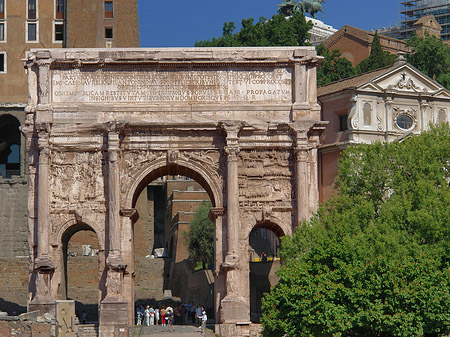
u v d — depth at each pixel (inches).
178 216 6107.3
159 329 3897.6
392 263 3127.5
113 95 4008.4
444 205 3452.3
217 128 3971.5
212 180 3976.4
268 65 4042.8
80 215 3919.8
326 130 4815.5
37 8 5851.4
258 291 4650.6
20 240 5541.3
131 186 3956.7
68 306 3314.5
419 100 4788.4
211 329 3897.6
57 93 3991.1
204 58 4013.3
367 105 4677.7
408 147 3784.5
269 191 3986.2
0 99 5782.5
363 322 3100.4
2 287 5123.0
